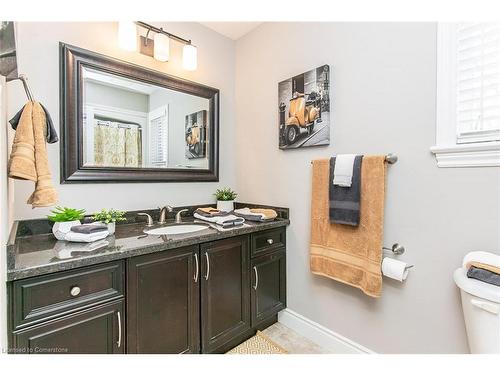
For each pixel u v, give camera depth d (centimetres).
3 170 90
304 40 176
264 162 209
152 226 167
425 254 122
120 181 167
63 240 125
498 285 89
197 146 208
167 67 191
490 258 100
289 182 189
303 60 177
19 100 132
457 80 112
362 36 145
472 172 107
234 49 235
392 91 133
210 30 217
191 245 137
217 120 220
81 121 150
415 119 124
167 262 128
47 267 93
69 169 146
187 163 202
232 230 156
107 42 162
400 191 131
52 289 95
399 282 132
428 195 121
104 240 128
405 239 129
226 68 229
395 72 131
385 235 137
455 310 113
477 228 106
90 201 156
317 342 171
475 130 109
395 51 131
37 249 112
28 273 89
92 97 155
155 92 184
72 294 99
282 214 193
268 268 181
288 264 192
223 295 153
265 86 206
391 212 134
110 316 109
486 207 104
